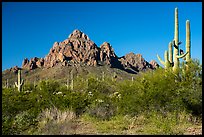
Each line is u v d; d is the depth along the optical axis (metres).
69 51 135.62
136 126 13.66
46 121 14.22
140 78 16.78
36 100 18.58
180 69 16.33
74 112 17.05
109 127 13.48
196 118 14.10
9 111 15.29
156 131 11.77
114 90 34.59
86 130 13.15
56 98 18.25
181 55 19.33
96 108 16.97
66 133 12.07
